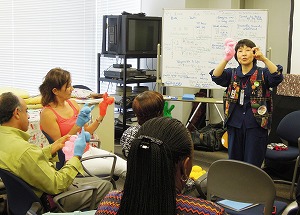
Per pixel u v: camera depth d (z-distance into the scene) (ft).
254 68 11.20
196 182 8.85
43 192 7.37
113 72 18.22
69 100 10.71
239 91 11.35
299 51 15.47
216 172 7.59
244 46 11.09
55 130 9.67
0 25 17.17
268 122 11.31
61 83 9.80
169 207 3.32
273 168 14.40
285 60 18.93
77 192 7.61
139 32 17.81
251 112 11.28
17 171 6.99
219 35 15.52
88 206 8.27
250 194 7.44
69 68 19.43
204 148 18.06
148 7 20.13
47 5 18.34
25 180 7.10
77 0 19.22
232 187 7.54
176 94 19.11
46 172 7.12
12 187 7.02
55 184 7.20
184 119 19.39
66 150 7.97
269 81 10.96
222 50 15.57
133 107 8.32
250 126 11.32
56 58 18.99
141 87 19.27
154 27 18.29
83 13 19.52
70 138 8.18
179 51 16.25
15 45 17.72
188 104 19.43
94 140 11.39
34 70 18.44
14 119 7.36
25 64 18.15
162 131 3.44
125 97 17.88
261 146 11.51
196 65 16.08
